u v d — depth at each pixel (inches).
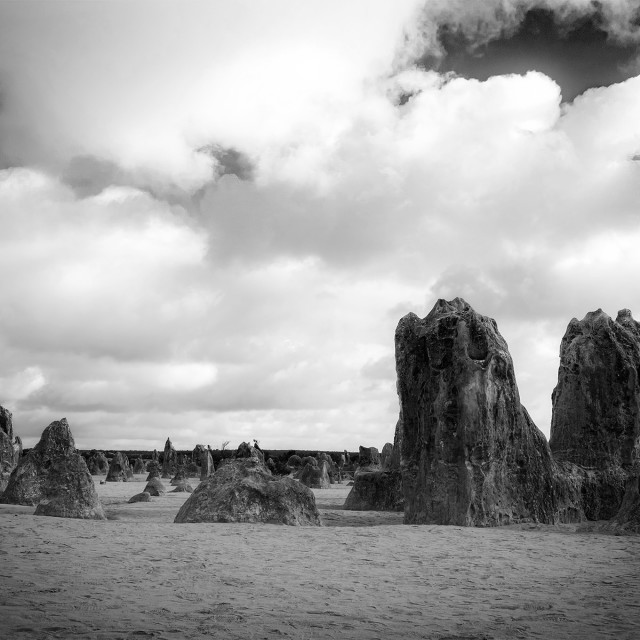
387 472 1065.5
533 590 374.3
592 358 917.2
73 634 251.1
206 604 315.3
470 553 509.4
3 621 266.1
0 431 1339.8
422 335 821.2
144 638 249.6
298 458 2417.6
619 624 296.5
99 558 439.5
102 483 2124.8
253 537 568.4
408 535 604.4
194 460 2994.6
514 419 781.3
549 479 785.6
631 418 892.0
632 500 683.4
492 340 792.3
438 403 776.9
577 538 605.6
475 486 734.5
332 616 299.9
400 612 313.7
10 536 530.6
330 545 534.6
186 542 528.1
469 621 298.8
